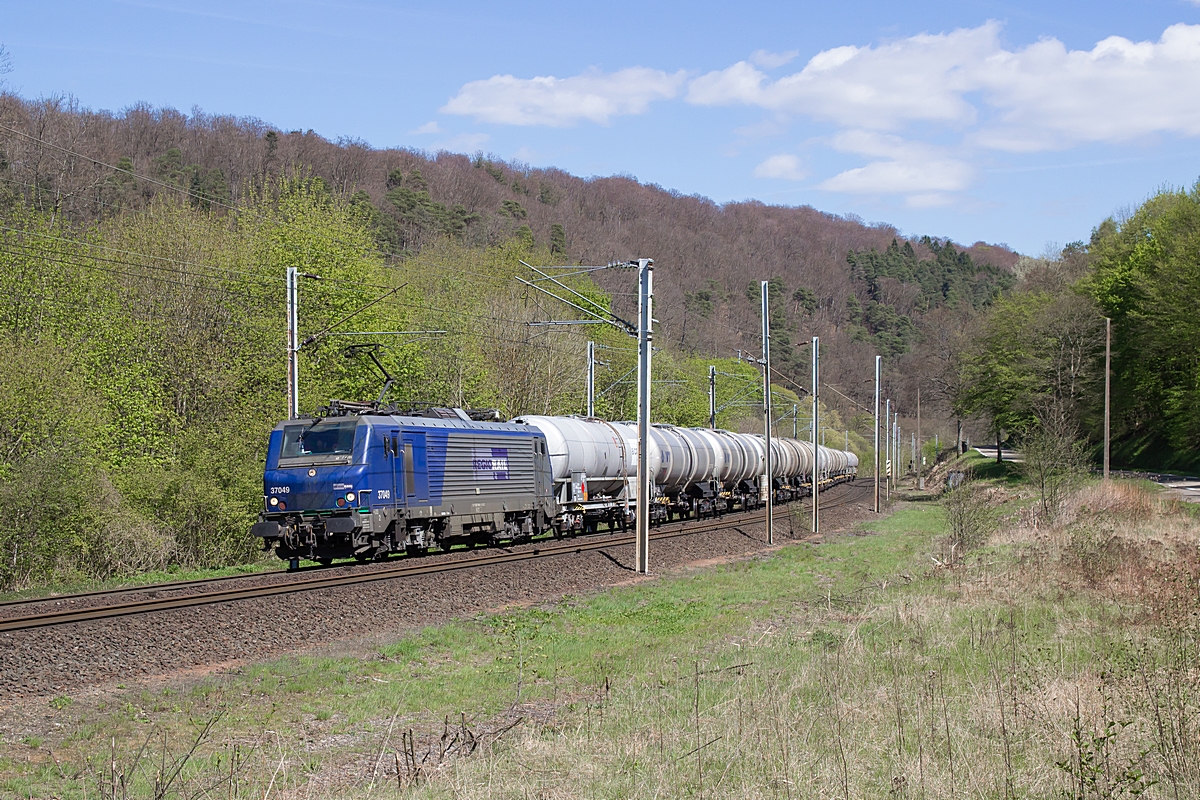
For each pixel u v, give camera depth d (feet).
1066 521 106.83
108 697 37.86
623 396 192.44
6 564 75.10
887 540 116.37
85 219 165.37
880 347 474.49
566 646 51.85
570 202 399.44
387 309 122.52
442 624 55.83
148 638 45.29
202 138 291.99
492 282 176.55
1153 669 35.01
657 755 29.66
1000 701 31.17
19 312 101.76
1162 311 190.80
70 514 78.28
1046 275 276.21
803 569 87.20
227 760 31.04
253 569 80.38
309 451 74.64
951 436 423.64
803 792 25.70
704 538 107.34
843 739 29.94
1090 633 46.14
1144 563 65.57
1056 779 25.88
